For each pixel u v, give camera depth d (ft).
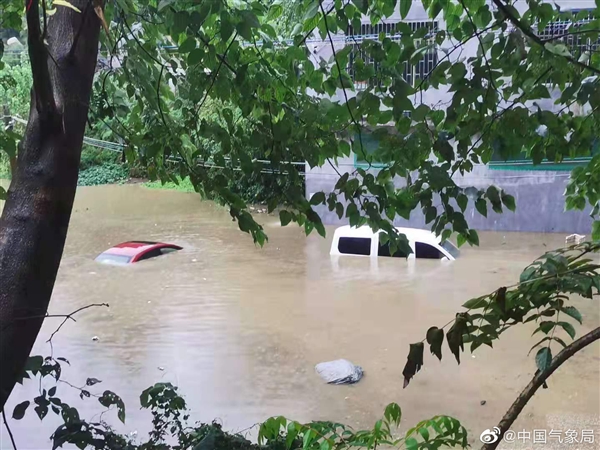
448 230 8.88
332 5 9.61
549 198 44.50
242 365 26.99
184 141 11.19
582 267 6.20
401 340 28.89
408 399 23.70
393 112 8.07
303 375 25.96
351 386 24.86
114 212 60.08
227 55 9.53
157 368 26.71
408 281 36.94
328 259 42.29
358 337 29.53
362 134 9.97
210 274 39.73
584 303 30.40
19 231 5.35
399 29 8.41
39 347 29.07
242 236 48.91
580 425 20.66
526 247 42.22
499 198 8.28
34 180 5.50
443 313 31.81
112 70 11.82
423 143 8.66
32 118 5.76
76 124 5.85
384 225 8.98
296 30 10.39
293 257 43.06
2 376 5.13
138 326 31.48
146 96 11.25
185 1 7.58
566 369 25.17
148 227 53.21
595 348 26.66
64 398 23.50
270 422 7.68
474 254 41.45
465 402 23.13
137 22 11.35
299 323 31.19
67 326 31.71
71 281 38.91
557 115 9.12
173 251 45.52
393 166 8.93
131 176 77.30
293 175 9.37
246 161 9.44
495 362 26.45
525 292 6.20
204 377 25.88
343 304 33.81
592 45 10.12
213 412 22.82
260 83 9.58
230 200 9.37
